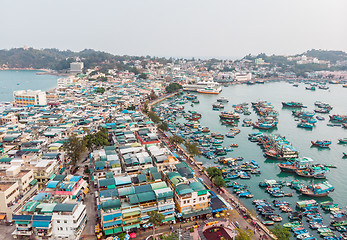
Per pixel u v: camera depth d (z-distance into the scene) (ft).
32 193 424.46
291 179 583.17
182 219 387.55
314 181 578.25
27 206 343.87
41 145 566.36
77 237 335.67
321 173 595.47
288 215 436.76
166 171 458.50
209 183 518.37
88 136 615.16
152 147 539.29
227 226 375.04
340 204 487.20
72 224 329.93
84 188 436.76
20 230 330.95
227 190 515.50
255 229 380.78
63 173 501.15
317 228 409.90
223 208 407.85
